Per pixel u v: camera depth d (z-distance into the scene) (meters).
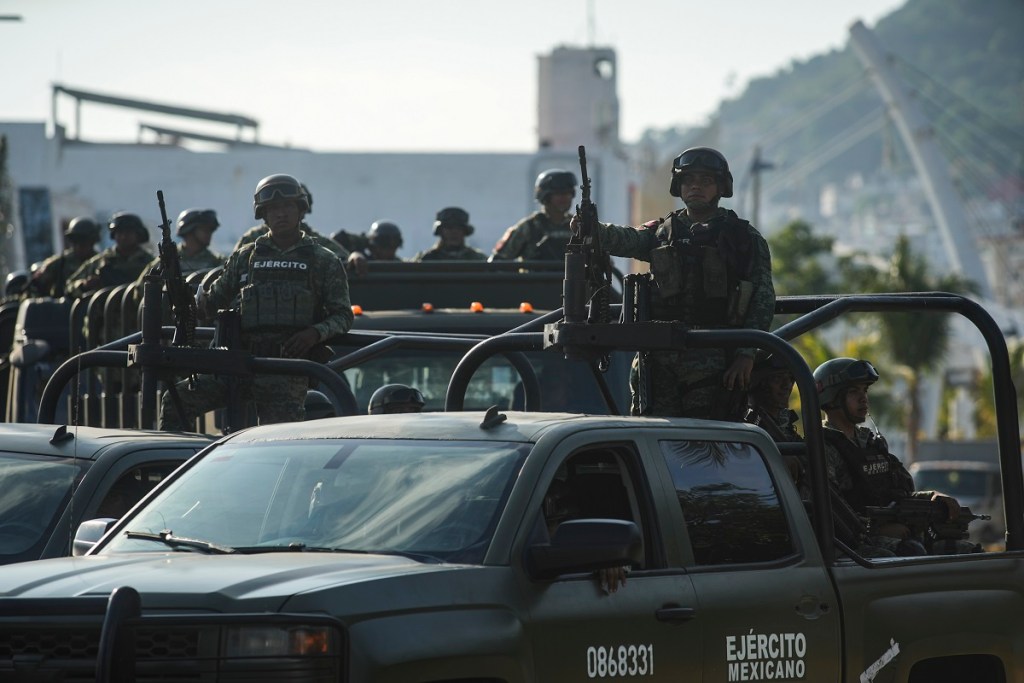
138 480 21.27
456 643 14.85
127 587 13.87
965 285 197.00
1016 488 23.88
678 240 23.72
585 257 22.22
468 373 23.67
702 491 18.53
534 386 28.48
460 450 17.23
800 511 19.70
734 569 18.38
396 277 37.00
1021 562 22.78
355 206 166.25
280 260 27.92
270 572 14.89
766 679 18.38
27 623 14.41
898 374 198.00
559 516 17.75
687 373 23.72
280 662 13.73
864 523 23.70
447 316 34.72
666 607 17.23
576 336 21.84
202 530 17.17
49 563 16.38
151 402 25.67
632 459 17.92
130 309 34.66
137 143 168.88
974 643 21.50
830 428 25.09
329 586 14.45
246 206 165.88
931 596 21.11
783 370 24.52
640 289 23.77
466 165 165.75
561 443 17.09
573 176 41.47
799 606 18.95
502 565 15.82
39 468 20.95
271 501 17.33
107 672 13.48
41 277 46.38
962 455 148.25
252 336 27.83
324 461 17.62
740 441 19.53
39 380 37.91
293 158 166.25
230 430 26.50
